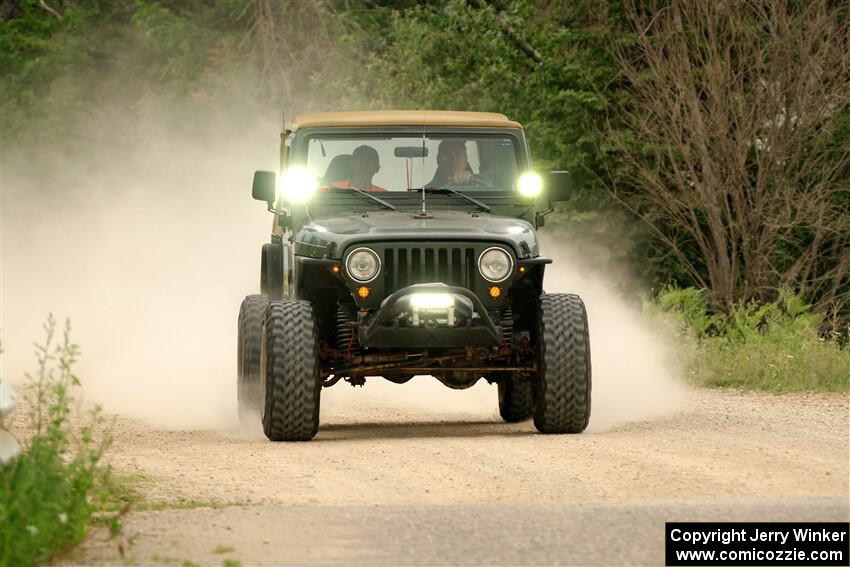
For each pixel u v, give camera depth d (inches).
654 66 3486.7
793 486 1213.1
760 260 3410.4
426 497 1179.3
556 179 1750.7
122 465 1380.4
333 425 1856.5
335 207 1739.7
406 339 1553.9
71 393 2273.6
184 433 1724.9
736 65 3528.5
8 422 1758.1
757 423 1720.0
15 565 887.1
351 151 1756.9
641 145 3595.0
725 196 3430.1
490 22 3988.7
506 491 1201.4
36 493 936.9
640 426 1694.1
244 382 1752.0
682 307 3024.1
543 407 1594.5
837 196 3553.2
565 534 982.4
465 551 935.7
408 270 1572.3
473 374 1695.4
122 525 1030.4
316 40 4488.2
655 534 980.6
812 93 3405.5
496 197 1750.7
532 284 1646.2
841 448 1467.8
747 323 2763.3
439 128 1763.0
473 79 3956.7
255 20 4746.6
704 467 1321.4
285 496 1191.6
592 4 3752.5
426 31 4005.9
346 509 1101.1
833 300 3476.9
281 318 1578.5
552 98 3690.9
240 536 996.6
